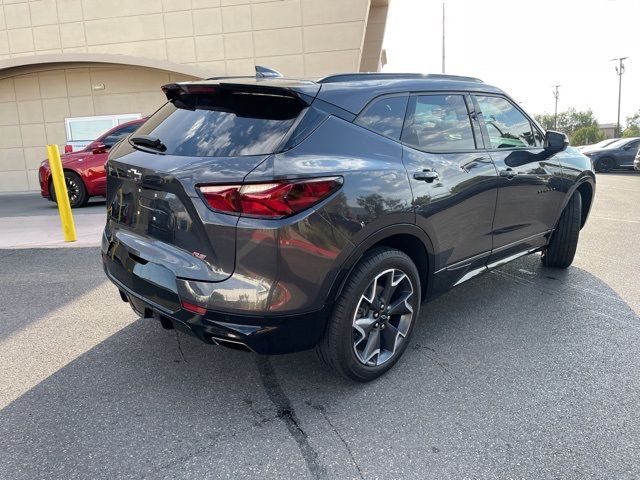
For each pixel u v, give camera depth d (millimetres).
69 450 2377
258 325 2416
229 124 2656
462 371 3082
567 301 4219
